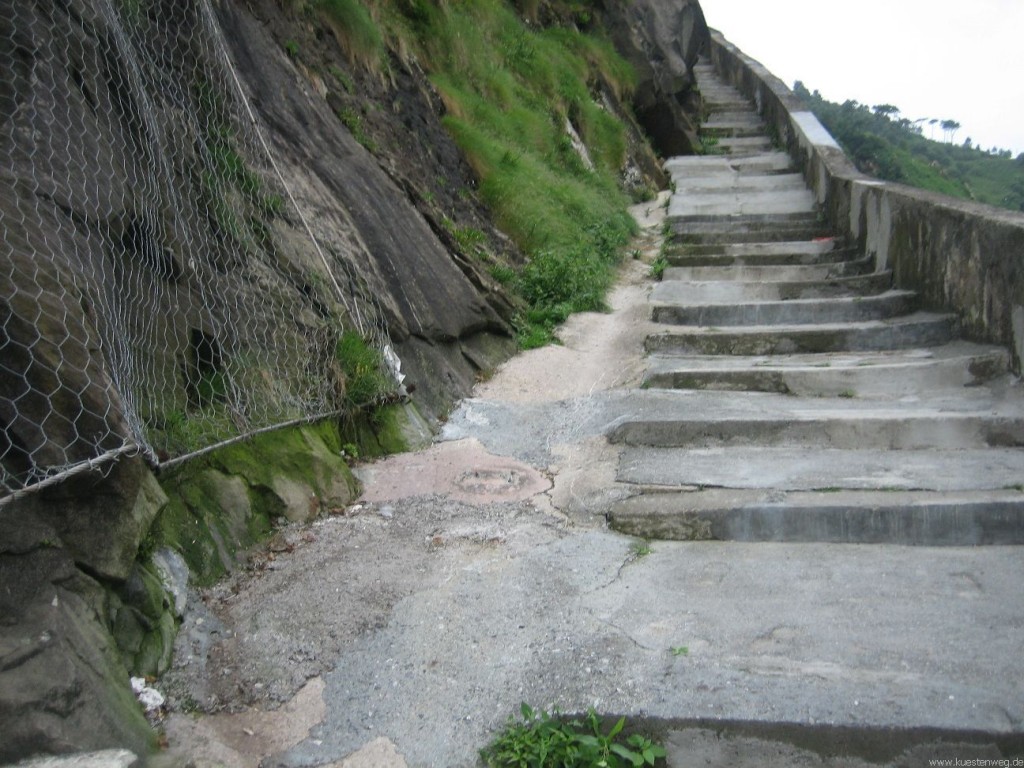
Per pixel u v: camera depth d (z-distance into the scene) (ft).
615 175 44.32
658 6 58.85
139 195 13.78
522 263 29.40
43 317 10.04
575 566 13.50
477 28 40.47
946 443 17.43
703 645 11.23
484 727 10.05
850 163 37.58
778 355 23.73
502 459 17.92
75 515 9.74
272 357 15.62
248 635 11.34
